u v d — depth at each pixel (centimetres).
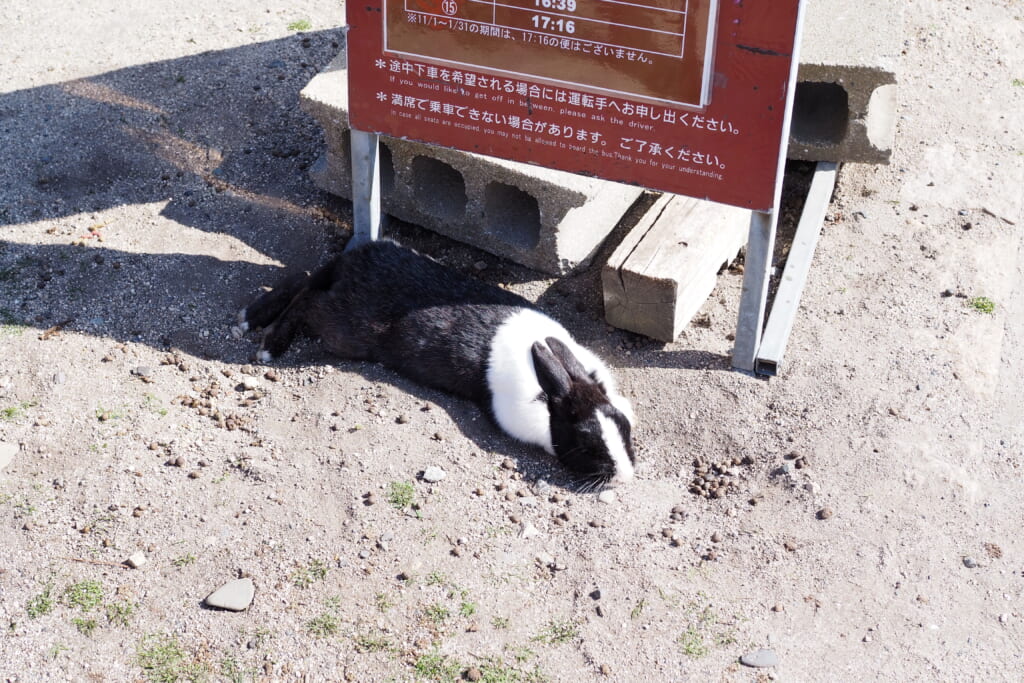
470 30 167
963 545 154
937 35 243
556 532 156
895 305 184
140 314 181
